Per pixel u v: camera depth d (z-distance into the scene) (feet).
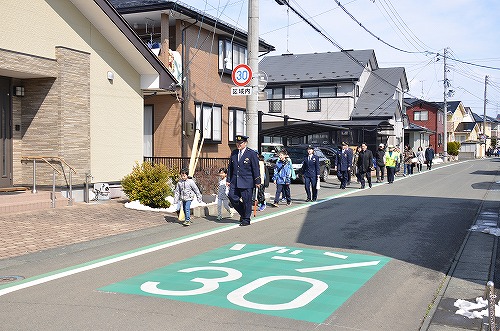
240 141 38.06
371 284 22.65
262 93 52.70
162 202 44.93
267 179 54.95
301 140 127.34
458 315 18.47
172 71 62.95
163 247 30.40
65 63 46.06
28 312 18.71
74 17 48.37
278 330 16.92
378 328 17.38
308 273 24.32
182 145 65.10
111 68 52.85
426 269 25.48
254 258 27.40
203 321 17.69
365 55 142.20
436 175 95.09
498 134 343.67
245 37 77.15
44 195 43.68
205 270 24.76
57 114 45.50
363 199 54.24
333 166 92.12
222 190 41.04
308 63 143.54
